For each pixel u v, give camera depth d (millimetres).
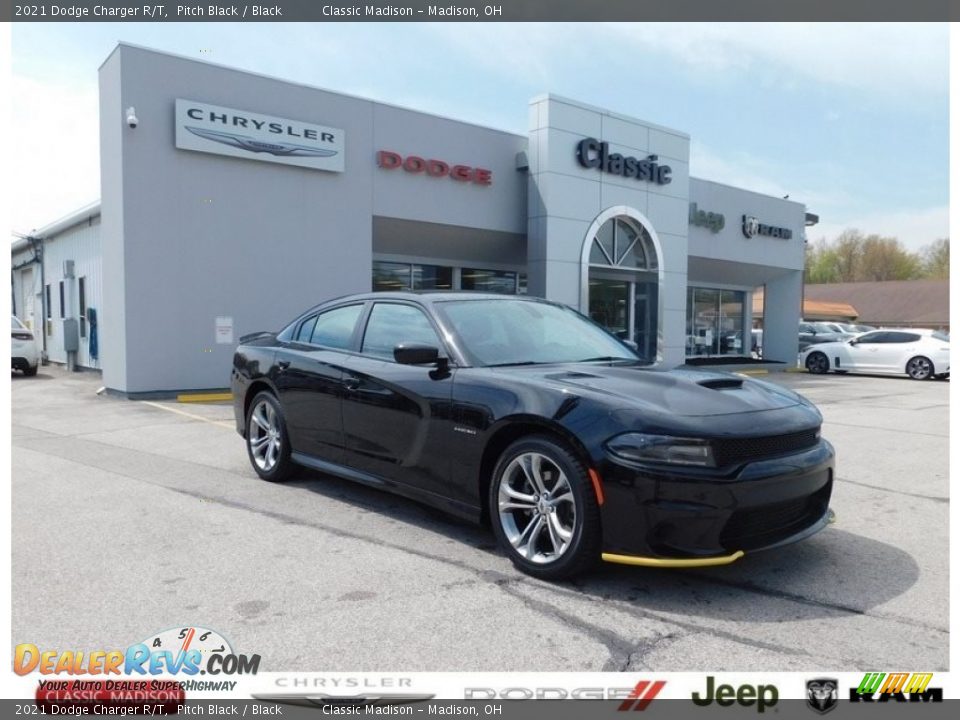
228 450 7215
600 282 16828
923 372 18703
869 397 13875
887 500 5566
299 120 12391
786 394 4219
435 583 3699
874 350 19672
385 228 14125
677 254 17891
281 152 12156
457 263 16469
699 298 22953
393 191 13656
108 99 11328
